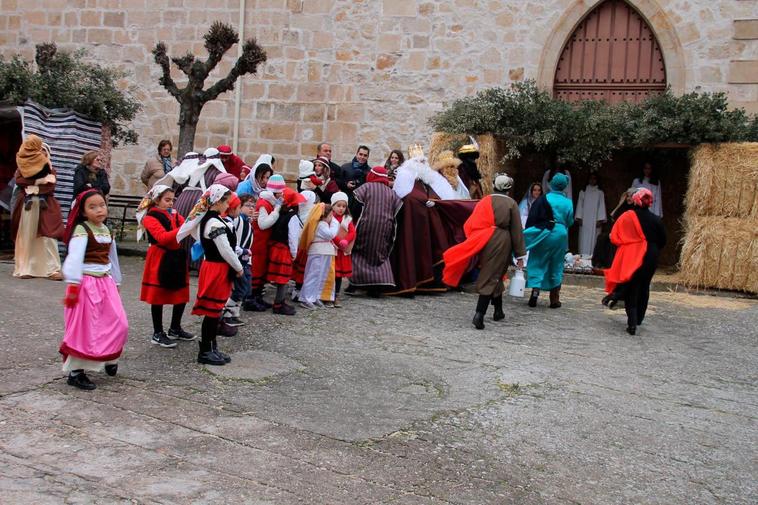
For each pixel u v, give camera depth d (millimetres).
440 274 10086
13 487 3857
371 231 9422
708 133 11055
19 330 6734
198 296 6180
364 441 4836
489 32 14203
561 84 14148
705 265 10977
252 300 8219
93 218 5434
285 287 8141
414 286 9648
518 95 12367
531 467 4613
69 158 10891
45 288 8680
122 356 6281
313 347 6973
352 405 5496
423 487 4238
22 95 10773
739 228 10859
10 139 11172
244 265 7312
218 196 6055
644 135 11273
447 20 14391
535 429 5230
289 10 15086
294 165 15211
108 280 5527
